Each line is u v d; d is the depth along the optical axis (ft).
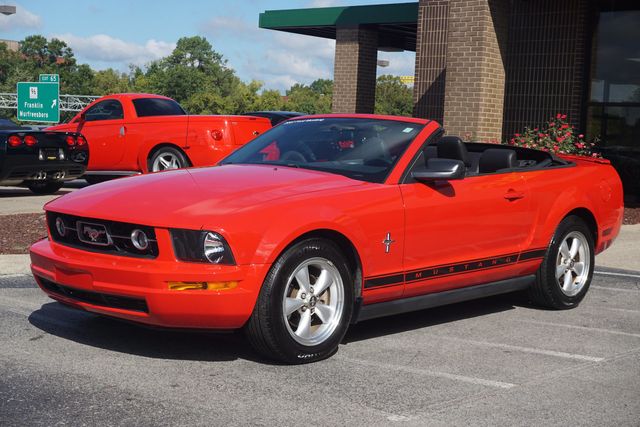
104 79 498.69
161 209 16.15
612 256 32.50
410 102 256.93
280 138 20.94
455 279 19.84
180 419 13.32
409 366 16.90
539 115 57.52
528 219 21.63
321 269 16.97
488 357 17.80
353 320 17.84
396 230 18.15
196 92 474.90
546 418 13.92
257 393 14.79
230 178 17.95
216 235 15.53
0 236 32.19
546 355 18.12
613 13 55.31
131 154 45.68
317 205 16.79
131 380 15.30
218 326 15.92
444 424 13.46
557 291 22.71
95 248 16.72
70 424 12.96
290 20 81.00
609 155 56.08
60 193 51.62
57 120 121.70
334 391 15.06
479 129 49.93
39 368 15.89
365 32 78.84
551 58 56.90
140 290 15.61
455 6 50.44
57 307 21.25
